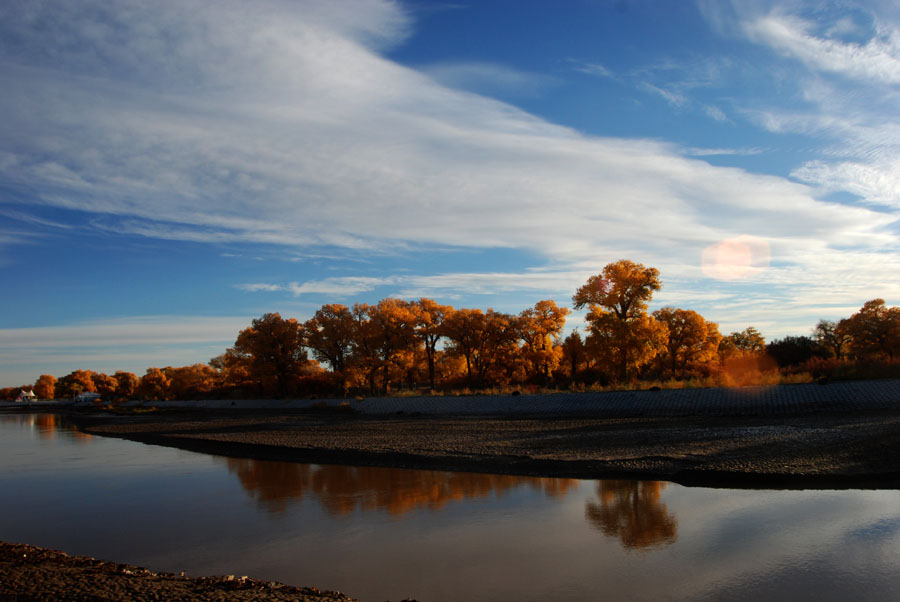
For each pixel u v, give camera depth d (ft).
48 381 604.08
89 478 66.54
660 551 32.45
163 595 26.21
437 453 70.49
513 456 65.21
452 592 27.81
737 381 114.32
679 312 211.20
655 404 107.04
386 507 46.50
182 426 136.77
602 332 146.92
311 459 75.46
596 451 64.03
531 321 191.01
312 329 232.32
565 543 34.81
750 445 59.57
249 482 60.59
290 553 35.35
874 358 114.73
